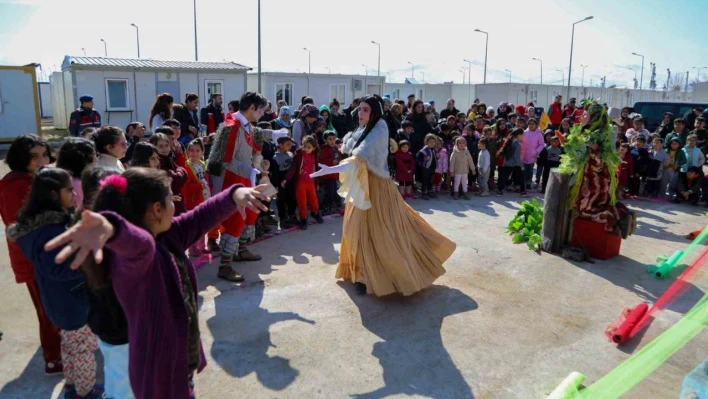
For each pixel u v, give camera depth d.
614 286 4.95
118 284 1.82
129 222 1.75
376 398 3.17
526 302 4.56
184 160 5.41
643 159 9.38
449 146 9.57
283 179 6.82
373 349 3.73
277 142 6.97
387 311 4.33
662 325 4.14
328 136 7.53
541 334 4.00
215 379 3.33
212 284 4.84
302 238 6.35
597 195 5.59
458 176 8.86
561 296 4.70
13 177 3.18
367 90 22.33
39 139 3.26
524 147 9.54
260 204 2.20
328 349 3.72
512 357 3.66
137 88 17.02
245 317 4.18
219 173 4.91
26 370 3.43
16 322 4.08
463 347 3.78
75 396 3.01
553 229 5.79
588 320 4.24
